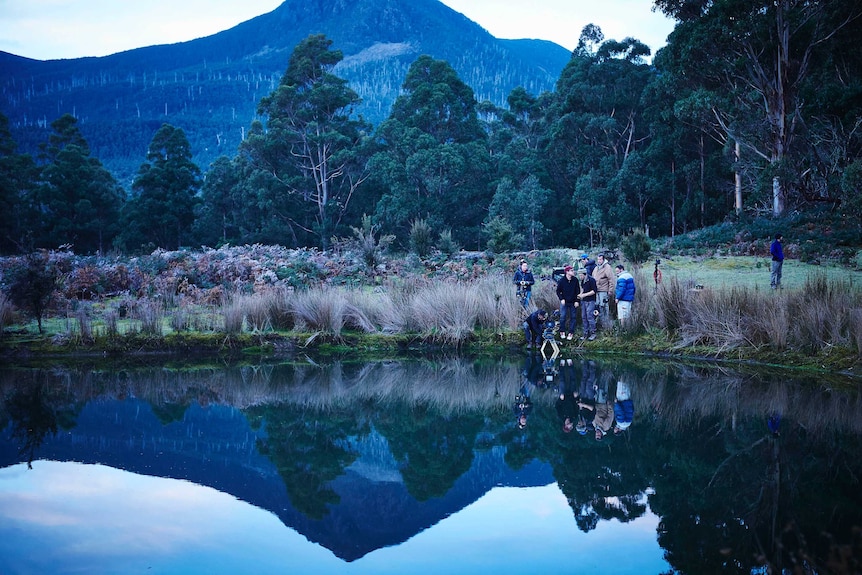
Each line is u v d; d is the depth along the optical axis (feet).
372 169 173.68
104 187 223.10
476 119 201.26
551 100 212.23
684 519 19.35
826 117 109.40
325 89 186.80
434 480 24.16
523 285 52.54
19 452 27.63
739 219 110.63
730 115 117.29
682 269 76.89
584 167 167.53
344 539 19.30
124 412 34.35
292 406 35.65
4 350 47.55
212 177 205.36
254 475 24.98
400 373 43.68
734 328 43.21
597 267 50.44
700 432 27.94
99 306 61.46
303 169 191.11
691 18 121.49
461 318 51.78
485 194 175.63
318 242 187.11
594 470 24.17
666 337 45.93
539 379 40.34
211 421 32.73
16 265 53.67
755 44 114.83
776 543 17.11
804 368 38.63
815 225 94.17
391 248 157.89
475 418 32.65
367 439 29.63
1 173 206.49
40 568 17.25
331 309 52.65
